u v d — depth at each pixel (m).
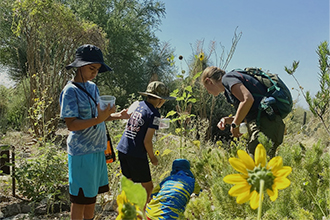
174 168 2.72
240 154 0.86
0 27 14.29
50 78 8.14
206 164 3.21
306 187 2.09
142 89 17.03
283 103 2.49
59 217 3.19
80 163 2.31
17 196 3.54
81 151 2.31
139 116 3.06
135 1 19.95
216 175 2.78
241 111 2.46
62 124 9.58
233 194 0.83
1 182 3.86
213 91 2.94
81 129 2.22
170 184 2.49
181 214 1.84
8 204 3.25
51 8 7.80
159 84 3.17
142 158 3.06
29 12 7.81
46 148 3.80
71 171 2.33
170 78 16.80
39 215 3.24
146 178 3.10
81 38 8.52
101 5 18.97
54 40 8.40
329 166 2.23
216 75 2.87
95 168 2.37
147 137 3.01
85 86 2.43
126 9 20.02
